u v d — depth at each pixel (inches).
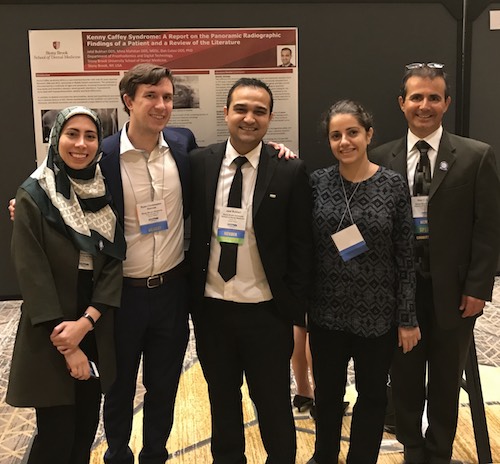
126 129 81.0
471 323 90.8
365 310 80.2
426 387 105.9
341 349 85.0
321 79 93.8
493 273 87.0
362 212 79.2
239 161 80.0
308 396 121.9
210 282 81.8
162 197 79.9
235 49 92.0
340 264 80.2
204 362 84.9
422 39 93.8
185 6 90.4
